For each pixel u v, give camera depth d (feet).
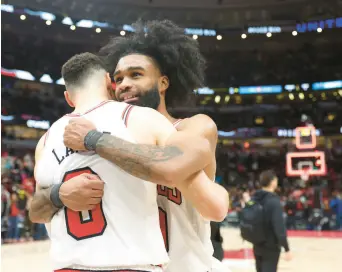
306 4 57.57
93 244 4.07
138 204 4.14
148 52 5.82
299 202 59.36
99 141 4.14
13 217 35.50
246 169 81.71
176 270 4.88
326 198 61.67
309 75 76.69
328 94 78.33
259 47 68.39
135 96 5.49
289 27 62.08
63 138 4.39
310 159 77.36
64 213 4.27
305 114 81.35
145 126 4.35
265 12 60.23
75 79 4.76
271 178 11.89
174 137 4.22
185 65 6.15
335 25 59.82
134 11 58.65
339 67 74.49
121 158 4.04
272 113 82.84
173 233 4.90
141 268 4.04
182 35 6.15
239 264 22.97
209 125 5.06
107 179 4.16
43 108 70.54
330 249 30.96
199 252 5.00
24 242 35.78
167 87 5.98
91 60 4.86
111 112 4.44
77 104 4.73
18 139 68.39
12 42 63.00
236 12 60.18
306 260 25.13
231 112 83.15
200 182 4.20
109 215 4.09
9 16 55.47
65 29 59.06
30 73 66.18
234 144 83.51
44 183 4.52
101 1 56.65
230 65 76.13
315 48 69.97
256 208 11.64
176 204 4.93
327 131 80.18
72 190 4.11
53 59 67.21
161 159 3.98
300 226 56.85
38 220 4.53
